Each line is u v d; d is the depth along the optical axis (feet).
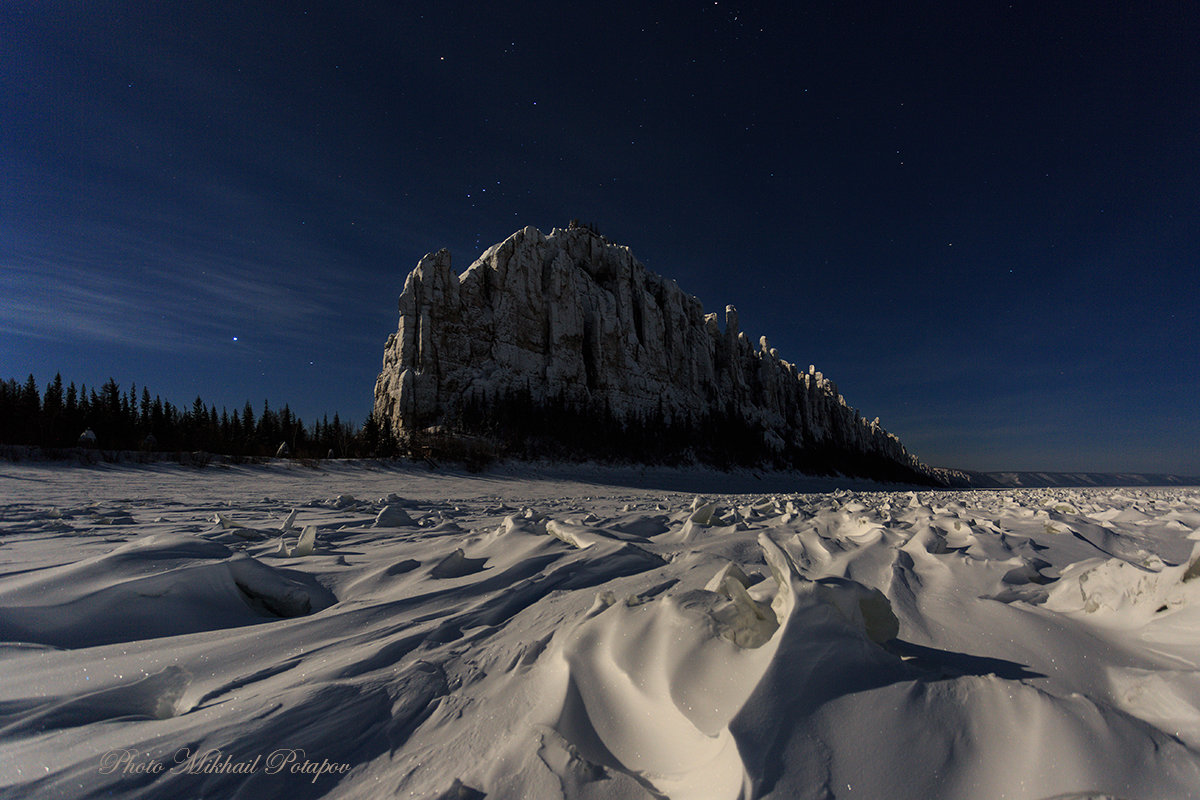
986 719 4.35
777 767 3.96
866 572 10.64
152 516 27.66
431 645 7.84
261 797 4.48
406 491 79.00
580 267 226.58
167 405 132.36
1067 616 7.40
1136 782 3.61
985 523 17.71
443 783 4.45
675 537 16.74
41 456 75.31
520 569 11.88
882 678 4.90
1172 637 5.89
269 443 136.15
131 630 8.76
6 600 9.18
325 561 14.07
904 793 3.80
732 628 6.12
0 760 5.03
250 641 8.16
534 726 5.01
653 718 5.14
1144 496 47.32
